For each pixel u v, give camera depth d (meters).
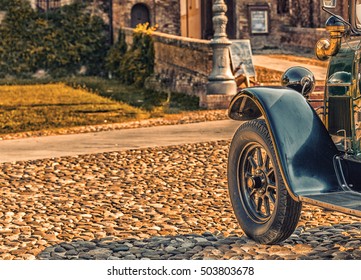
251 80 18.89
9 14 29.39
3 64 29.28
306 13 33.31
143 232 7.14
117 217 7.82
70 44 29.91
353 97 5.97
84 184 9.62
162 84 22.30
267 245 6.51
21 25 29.50
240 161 6.70
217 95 17.73
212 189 9.10
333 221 7.40
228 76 17.81
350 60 6.03
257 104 6.18
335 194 5.79
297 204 6.05
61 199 8.73
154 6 31.11
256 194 6.62
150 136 13.51
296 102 6.13
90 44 30.06
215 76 17.80
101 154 11.73
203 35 32.41
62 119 16.45
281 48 32.94
